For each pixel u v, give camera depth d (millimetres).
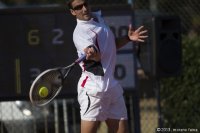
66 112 24938
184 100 25484
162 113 25438
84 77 15758
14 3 48250
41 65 22734
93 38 15414
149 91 27328
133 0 26797
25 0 47375
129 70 23094
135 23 24422
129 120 24125
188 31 27312
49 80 15672
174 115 25453
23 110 24750
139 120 23578
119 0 28359
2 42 22609
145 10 27516
